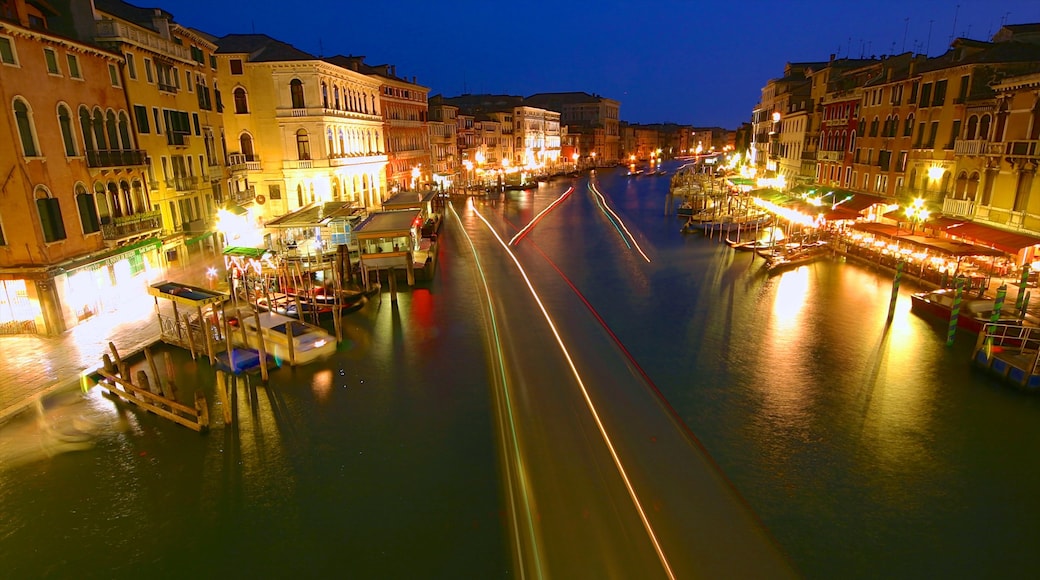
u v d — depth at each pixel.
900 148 34.53
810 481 13.30
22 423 15.74
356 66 52.22
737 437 15.12
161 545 11.86
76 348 19.53
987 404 16.50
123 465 14.30
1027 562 10.97
